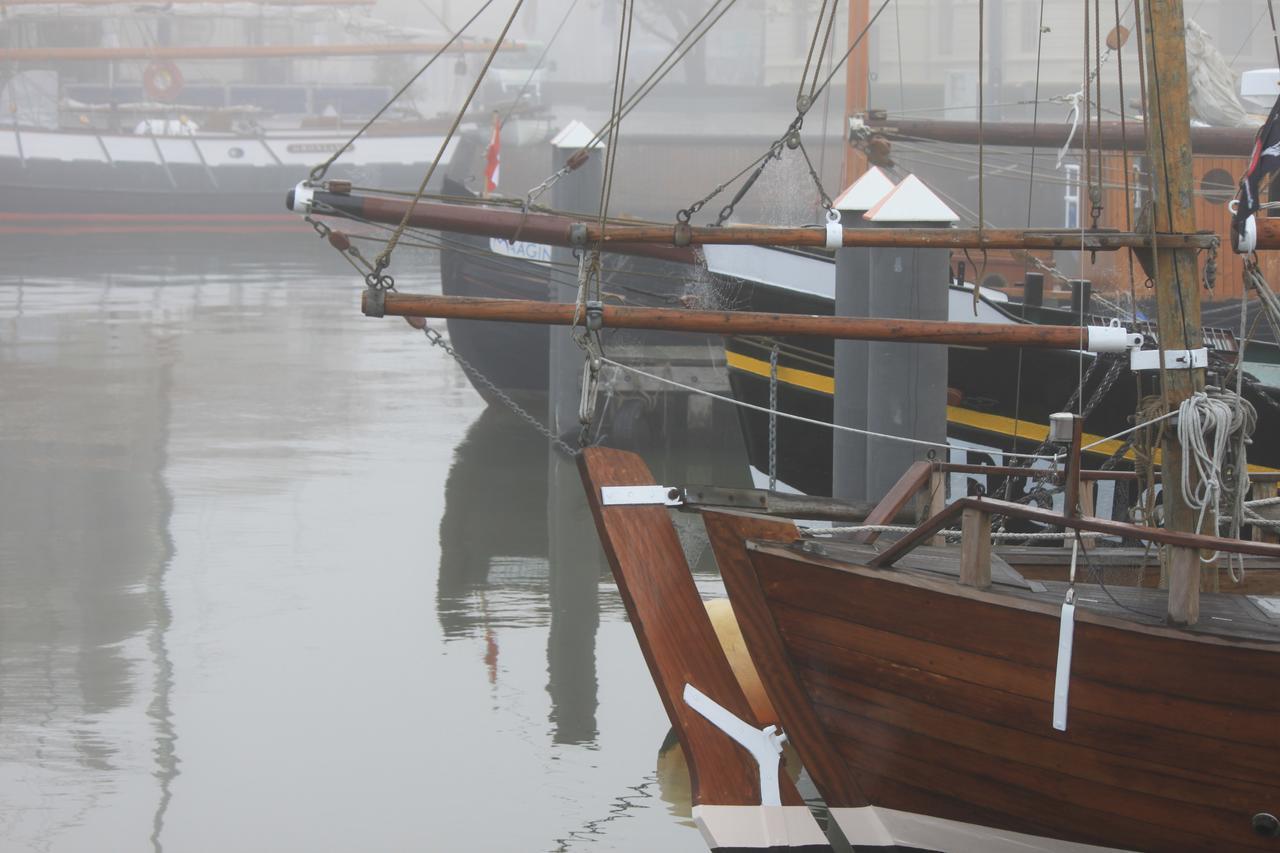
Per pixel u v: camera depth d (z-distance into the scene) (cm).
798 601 787
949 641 758
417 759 982
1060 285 1969
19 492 1723
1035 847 786
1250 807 734
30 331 3041
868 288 1275
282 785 938
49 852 842
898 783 796
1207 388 828
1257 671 710
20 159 5197
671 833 877
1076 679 736
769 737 815
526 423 2172
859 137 1781
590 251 979
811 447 1548
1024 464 1398
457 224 1202
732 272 1532
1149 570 925
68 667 1151
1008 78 4428
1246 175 798
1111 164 1942
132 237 5322
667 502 846
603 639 1237
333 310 3450
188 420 2159
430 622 1275
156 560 1453
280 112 6175
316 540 1531
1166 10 820
